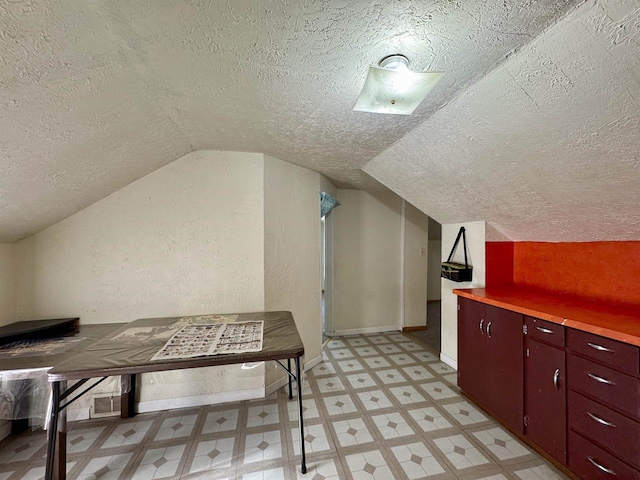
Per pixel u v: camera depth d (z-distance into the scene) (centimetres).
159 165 218
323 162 261
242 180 236
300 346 161
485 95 125
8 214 161
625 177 126
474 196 213
